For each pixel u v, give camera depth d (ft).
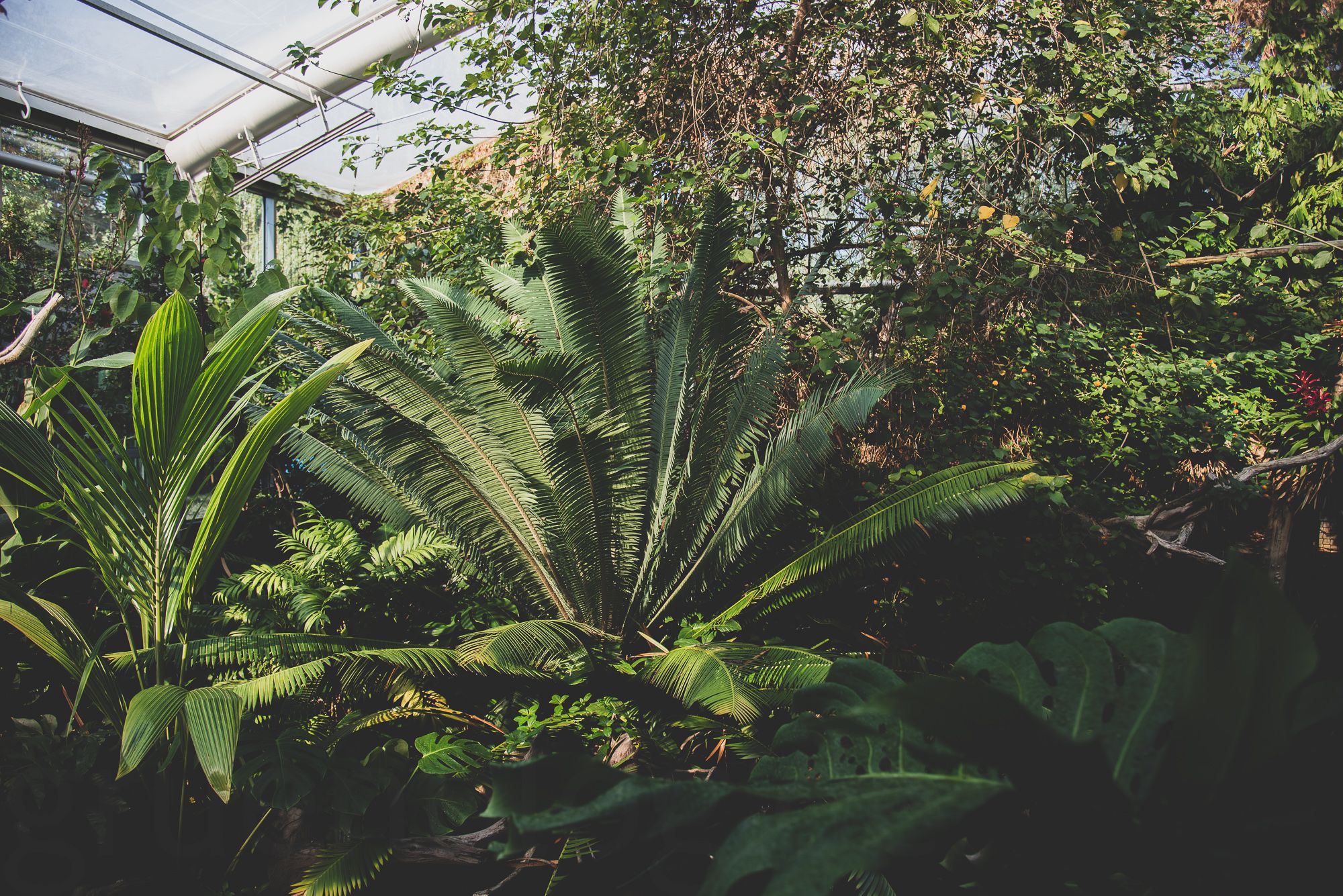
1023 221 14.92
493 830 9.23
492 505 13.01
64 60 15.53
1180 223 17.87
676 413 13.78
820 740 4.33
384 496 13.99
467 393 13.56
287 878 8.69
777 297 17.67
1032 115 14.64
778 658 10.46
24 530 11.68
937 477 11.87
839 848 2.76
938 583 14.87
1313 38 15.65
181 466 7.86
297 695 11.12
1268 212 17.20
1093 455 15.61
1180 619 15.79
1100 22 14.78
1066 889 3.47
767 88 16.03
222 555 14.97
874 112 14.98
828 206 16.10
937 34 14.42
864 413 12.50
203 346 7.27
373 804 9.53
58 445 12.73
